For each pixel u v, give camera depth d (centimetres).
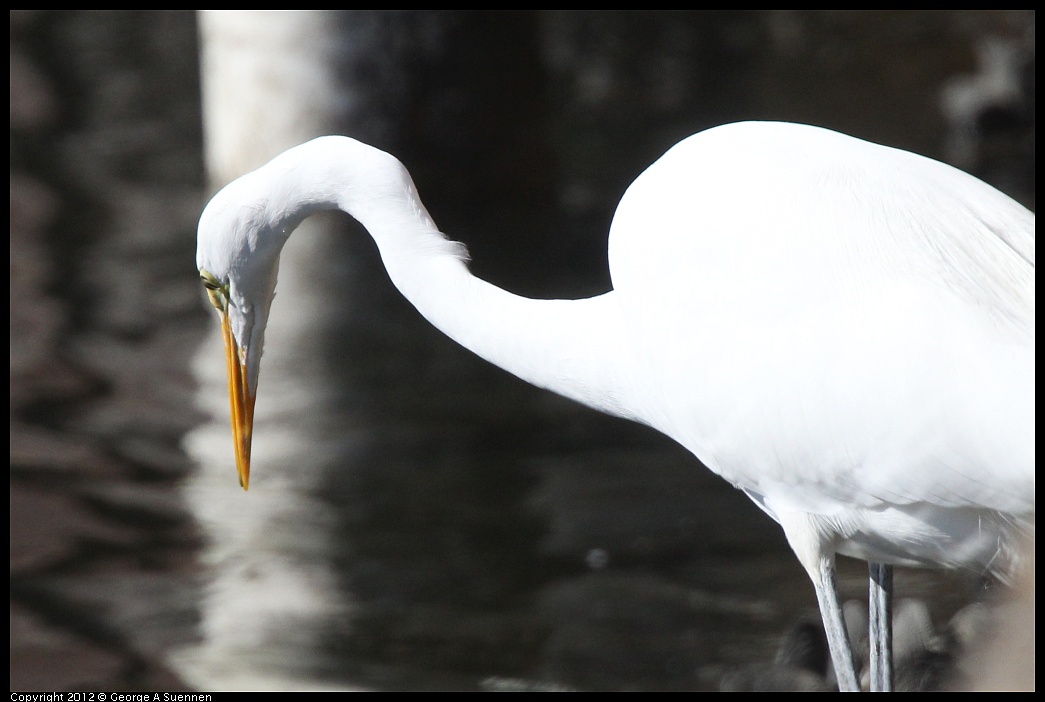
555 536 894
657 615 784
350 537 887
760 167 567
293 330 1349
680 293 563
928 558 570
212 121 1927
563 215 1844
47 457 1017
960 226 547
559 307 614
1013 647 548
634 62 2789
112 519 915
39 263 1574
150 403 1139
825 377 527
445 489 972
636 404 609
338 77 1823
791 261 539
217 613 780
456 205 1872
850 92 2536
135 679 710
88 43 2945
